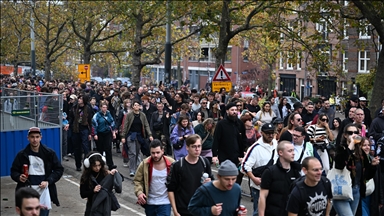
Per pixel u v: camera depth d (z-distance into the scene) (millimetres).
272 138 12633
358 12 29078
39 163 12352
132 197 17172
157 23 46969
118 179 12086
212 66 101375
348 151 12234
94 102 24969
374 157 13289
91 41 54719
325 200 9711
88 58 54812
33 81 48219
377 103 25969
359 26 28391
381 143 14641
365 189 12672
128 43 53125
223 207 9102
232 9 33312
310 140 14070
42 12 58094
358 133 12703
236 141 15297
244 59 94688
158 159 11617
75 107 21906
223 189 9109
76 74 87000
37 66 86250
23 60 84375
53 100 19672
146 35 47125
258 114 21859
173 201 10836
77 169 21484
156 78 113750
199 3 33719
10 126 18297
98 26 54031
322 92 75812
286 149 10297
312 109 22375
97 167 11812
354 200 12578
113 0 47125
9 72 88750
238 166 15266
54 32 68688
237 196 9203
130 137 19922
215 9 33688
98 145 20984
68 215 15195
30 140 12312
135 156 20141
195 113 22875
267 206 10492
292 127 13906
